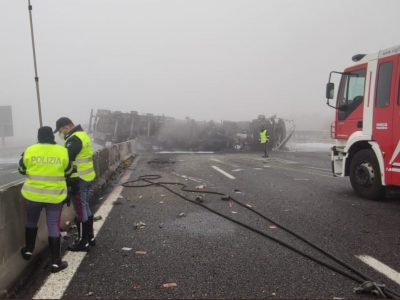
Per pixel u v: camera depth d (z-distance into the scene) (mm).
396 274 4527
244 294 4020
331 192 9977
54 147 4648
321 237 5945
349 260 4957
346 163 9711
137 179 12586
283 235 6098
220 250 5383
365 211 7734
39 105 6797
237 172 14539
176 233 6230
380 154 8453
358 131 9188
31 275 4578
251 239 5910
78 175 5375
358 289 4023
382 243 5652
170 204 8547
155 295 4004
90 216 5523
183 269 4691
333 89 9867
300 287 4188
